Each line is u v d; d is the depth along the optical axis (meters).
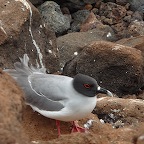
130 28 17.34
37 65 14.09
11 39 13.23
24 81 11.64
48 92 11.25
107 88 14.05
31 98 11.38
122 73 13.83
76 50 15.77
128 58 13.66
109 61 13.78
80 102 10.89
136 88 14.05
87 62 14.04
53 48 14.72
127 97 14.01
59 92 11.15
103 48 13.82
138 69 13.70
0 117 7.25
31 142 8.24
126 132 10.02
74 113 10.92
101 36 16.80
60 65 15.33
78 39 16.28
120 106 11.98
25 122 11.38
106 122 11.97
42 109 11.23
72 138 8.74
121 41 15.97
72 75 14.44
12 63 13.29
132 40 15.83
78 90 10.98
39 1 18.03
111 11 18.47
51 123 11.48
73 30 17.91
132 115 11.80
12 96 7.70
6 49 13.20
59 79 11.52
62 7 18.64
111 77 13.95
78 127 11.40
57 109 11.02
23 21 13.55
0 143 7.04
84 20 18.08
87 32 16.84
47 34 14.59
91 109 11.09
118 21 18.23
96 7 18.80
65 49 15.80
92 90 10.98
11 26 13.32
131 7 18.66
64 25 17.61
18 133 7.26
